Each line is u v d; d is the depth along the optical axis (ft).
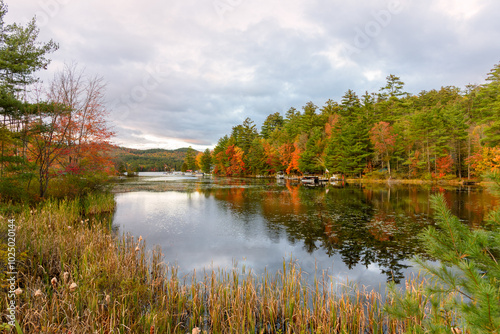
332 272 20.74
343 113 207.31
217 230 34.60
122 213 46.21
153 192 85.30
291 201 62.69
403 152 146.61
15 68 38.52
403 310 8.37
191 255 24.58
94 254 18.40
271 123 303.07
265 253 25.45
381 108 186.50
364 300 15.53
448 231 7.16
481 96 173.27
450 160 124.06
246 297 13.96
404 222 39.19
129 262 17.95
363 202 60.18
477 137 120.67
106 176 52.49
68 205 38.01
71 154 43.50
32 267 16.16
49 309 12.03
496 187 6.75
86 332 10.97
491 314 5.18
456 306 6.64
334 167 151.43
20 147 38.73
